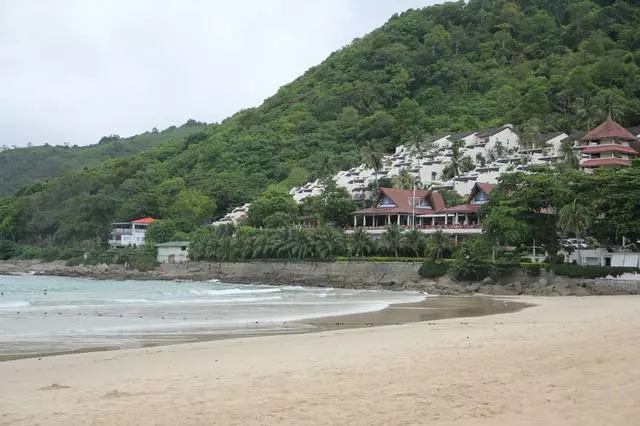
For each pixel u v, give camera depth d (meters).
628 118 137.75
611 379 15.73
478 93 189.62
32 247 161.38
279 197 135.25
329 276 98.06
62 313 42.47
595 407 12.91
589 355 19.72
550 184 74.75
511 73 190.25
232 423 13.11
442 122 174.25
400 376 17.70
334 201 114.94
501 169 122.81
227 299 59.72
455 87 194.75
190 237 136.00
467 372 17.84
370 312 46.28
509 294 72.25
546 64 185.12
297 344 26.64
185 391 16.59
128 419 13.62
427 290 79.44
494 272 76.06
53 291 77.88
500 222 73.69
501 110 169.50
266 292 75.88
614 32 189.00
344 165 165.00
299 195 152.50
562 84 163.88
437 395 14.91
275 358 22.58
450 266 81.50
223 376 18.88
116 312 44.00
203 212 162.00
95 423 13.34
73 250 149.25
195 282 112.12
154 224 147.75
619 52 168.12
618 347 21.31
